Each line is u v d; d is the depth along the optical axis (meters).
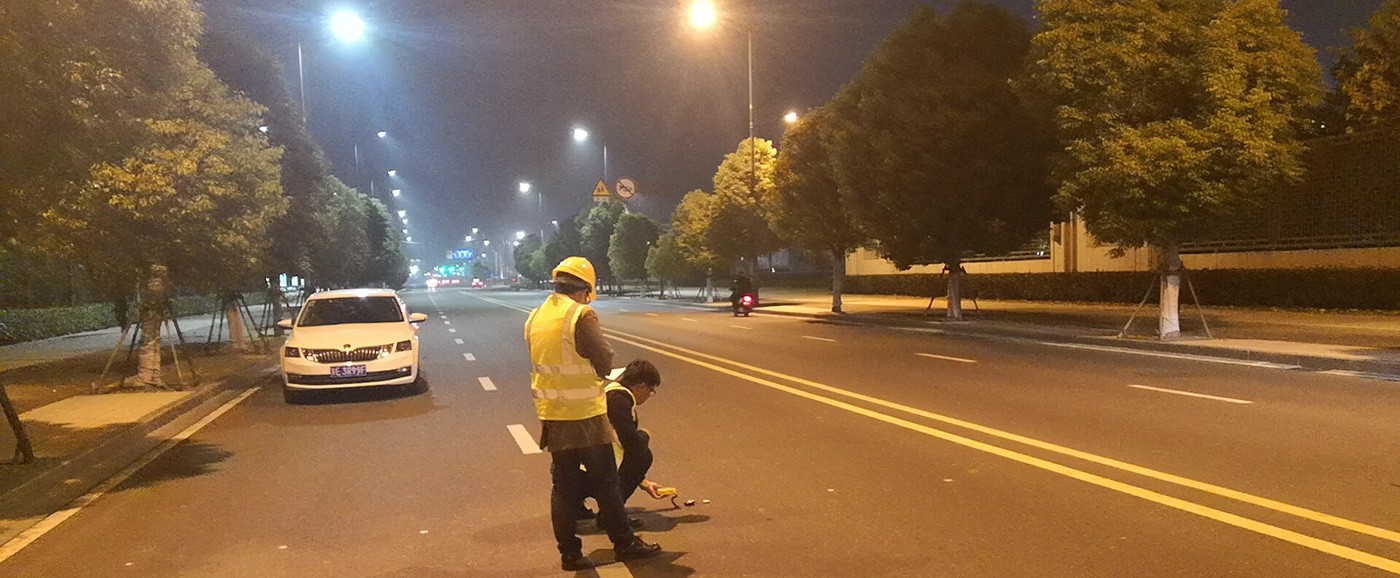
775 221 36.69
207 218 15.08
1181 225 19.02
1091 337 20.48
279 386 16.62
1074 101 19.47
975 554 5.90
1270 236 27.77
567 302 5.79
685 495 7.57
